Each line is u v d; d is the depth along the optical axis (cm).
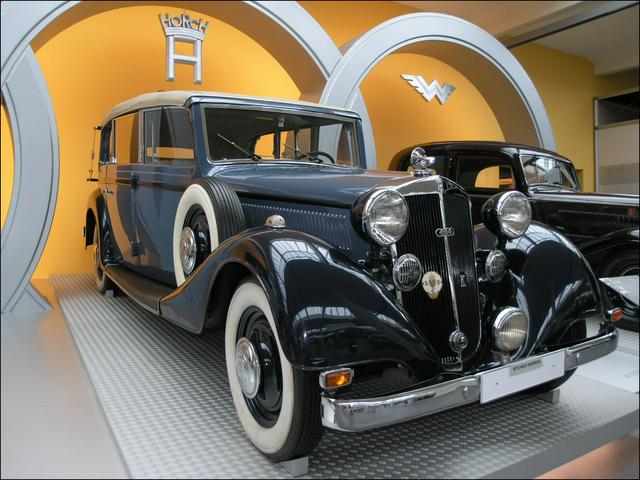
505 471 167
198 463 161
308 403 151
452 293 186
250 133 275
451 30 498
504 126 588
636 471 208
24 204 317
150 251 307
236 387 182
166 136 286
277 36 418
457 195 193
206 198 219
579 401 227
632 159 893
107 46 501
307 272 157
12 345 264
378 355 153
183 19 400
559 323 200
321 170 261
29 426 183
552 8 690
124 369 237
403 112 716
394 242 176
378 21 673
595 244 378
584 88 934
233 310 183
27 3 306
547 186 427
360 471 163
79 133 492
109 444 174
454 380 161
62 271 495
